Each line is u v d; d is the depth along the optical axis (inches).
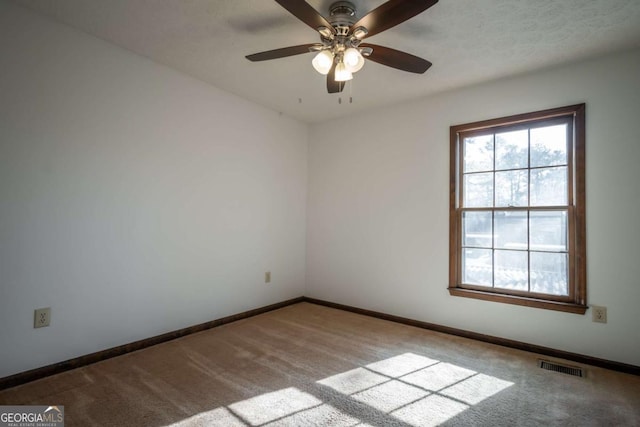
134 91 98.8
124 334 97.2
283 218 152.3
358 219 145.4
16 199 77.4
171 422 64.1
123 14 80.0
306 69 107.7
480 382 82.5
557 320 100.1
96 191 91.0
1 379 75.2
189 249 114.3
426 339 112.2
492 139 115.2
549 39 86.6
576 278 98.5
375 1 71.8
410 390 78.0
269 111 144.3
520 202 109.3
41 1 75.7
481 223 116.2
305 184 164.4
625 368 89.3
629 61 92.0
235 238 130.4
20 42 77.7
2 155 75.4
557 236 102.8
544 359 97.2
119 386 77.5
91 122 89.8
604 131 94.7
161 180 106.0
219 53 98.3
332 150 155.9
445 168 122.2
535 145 107.3
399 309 131.5
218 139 123.4
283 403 71.5
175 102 109.4
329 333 116.7
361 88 119.7
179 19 81.7
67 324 85.7
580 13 75.6
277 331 118.2
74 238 87.0
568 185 101.4
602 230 94.3
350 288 146.9
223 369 87.3
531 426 64.9
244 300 134.4
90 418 64.9
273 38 89.8
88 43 89.0
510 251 110.5
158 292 105.6
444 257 121.5
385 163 137.9
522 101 107.6
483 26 81.0
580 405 72.6
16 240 77.5
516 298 106.2
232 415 66.7
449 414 68.6
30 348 79.6
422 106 128.3
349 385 79.9
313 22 65.7
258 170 139.8
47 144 82.0
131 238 98.7
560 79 101.5
